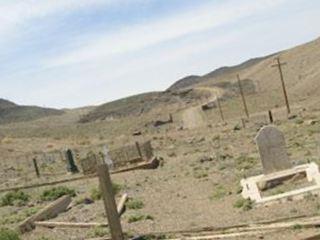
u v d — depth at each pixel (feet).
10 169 222.69
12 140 389.19
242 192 81.51
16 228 79.41
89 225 75.56
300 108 353.72
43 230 78.54
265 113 387.75
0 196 123.95
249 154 144.56
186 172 126.21
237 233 55.98
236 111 511.81
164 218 75.41
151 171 141.18
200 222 67.26
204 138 237.04
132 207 89.04
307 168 83.05
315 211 59.88
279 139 85.81
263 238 52.39
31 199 116.06
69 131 600.80
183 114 595.06
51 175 176.24
